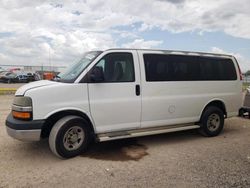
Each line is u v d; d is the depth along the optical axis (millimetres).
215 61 7031
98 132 5383
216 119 6988
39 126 4832
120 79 5547
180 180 4172
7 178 4262
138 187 3941
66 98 5035
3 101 13820
